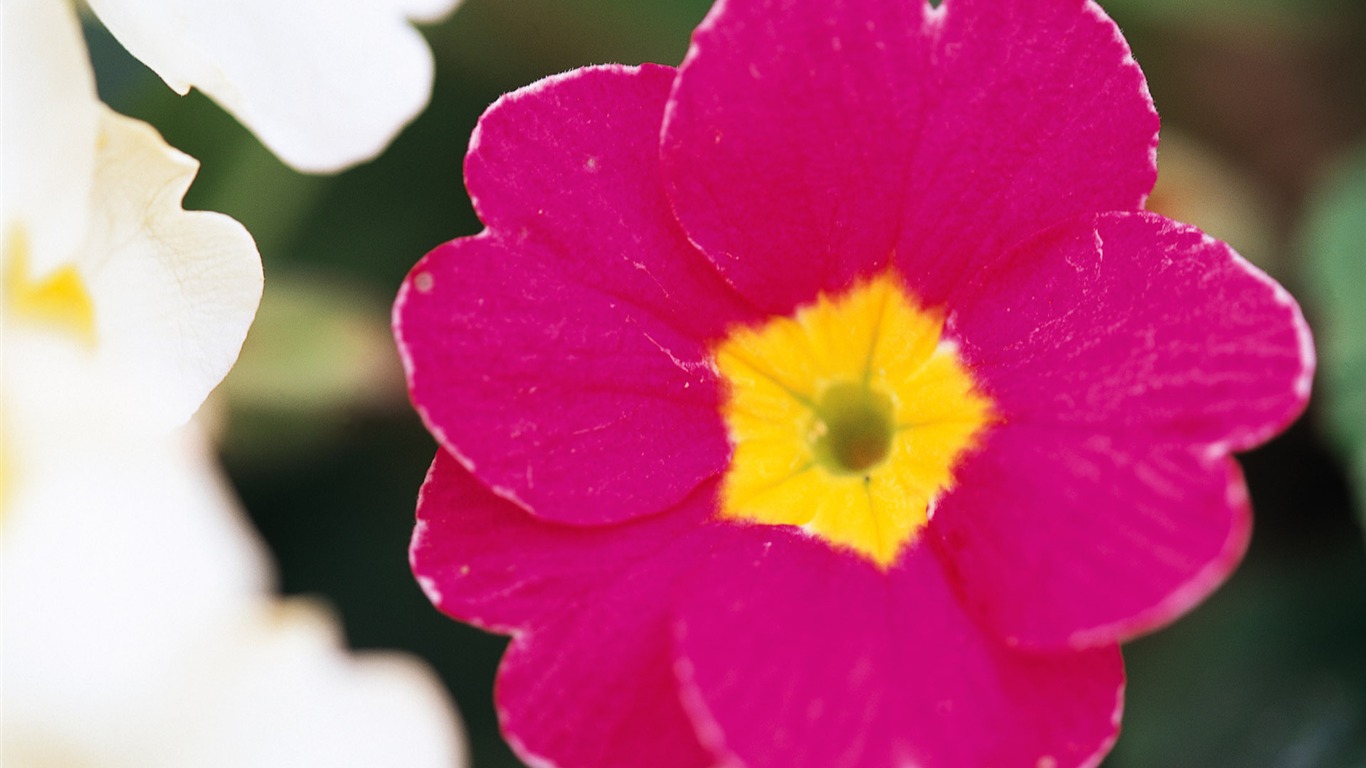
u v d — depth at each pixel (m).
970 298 0.16
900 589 0.15
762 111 0.15
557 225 0.15
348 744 0.14
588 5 0.19
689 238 0.15
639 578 0.15
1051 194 0.15
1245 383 0.15
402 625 0.18
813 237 0.16
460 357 0.15
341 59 0.15
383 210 0.19
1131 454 0.15
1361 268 0.19
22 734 0.14
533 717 0.15
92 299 0.15
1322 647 0.19
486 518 0.15
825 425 0.16
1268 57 0.20
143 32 0.15
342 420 0.18
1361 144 0.20
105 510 0.14
